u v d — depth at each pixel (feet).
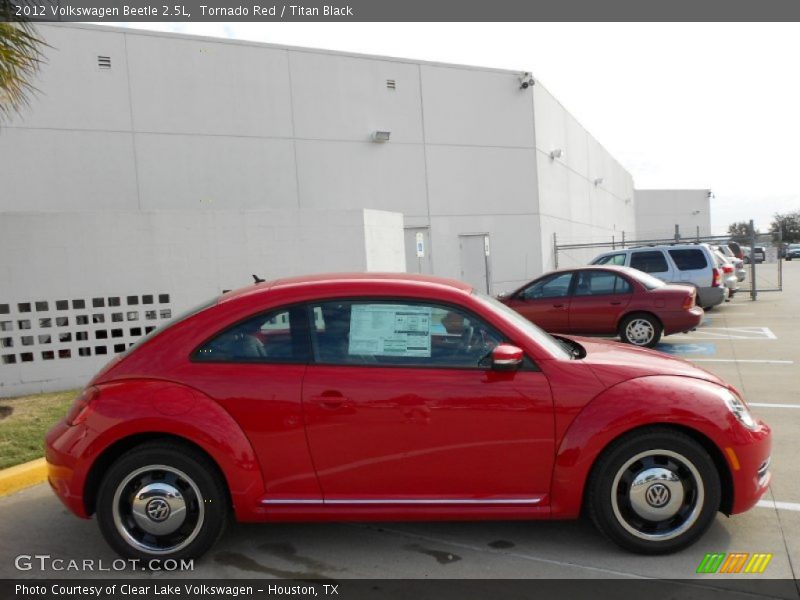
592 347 13.24
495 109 59.16
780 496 13.41
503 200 59.88
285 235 30.30
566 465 10.68
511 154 60.18
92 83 42.68
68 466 10.85
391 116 53.88
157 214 27.22
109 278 26.35
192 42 45.75
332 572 10.93
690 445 10.62
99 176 43.01
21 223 24.79
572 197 76.43
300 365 11.14
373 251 33.65
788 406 20.58
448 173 56.80
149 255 27.12
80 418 11.02
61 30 41.68
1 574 11.18
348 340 11.31
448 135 56.70
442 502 10.92
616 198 113.60
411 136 54.85
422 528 12.57
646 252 45.52
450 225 57.00
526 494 10.93
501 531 12.31
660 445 10.68
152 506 10.94
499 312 11.60
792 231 247.29
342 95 51.55
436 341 11.27
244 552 11.75
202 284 28.30
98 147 42.91
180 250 27.76
